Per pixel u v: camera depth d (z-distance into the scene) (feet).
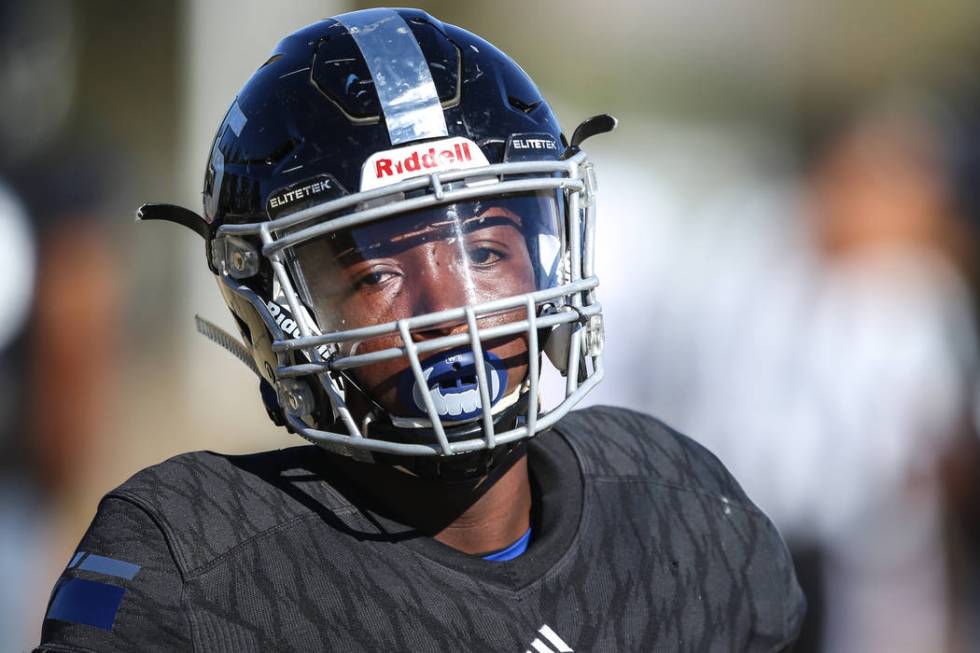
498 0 127.75
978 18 132.77
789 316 46.39
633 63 129.90
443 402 19.56
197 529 19.36
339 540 19.88
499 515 21.17
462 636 19.62
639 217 55.72
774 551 23.36
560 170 20.89
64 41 79.30
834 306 45.75
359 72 20.53
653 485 22.85
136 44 90.02
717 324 48.11
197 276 72.02
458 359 19.54
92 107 86.07
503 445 20.08
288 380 20.30
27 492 53.11
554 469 22.18
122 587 18.70
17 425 53.21
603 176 58.70
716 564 22.48
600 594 20.99
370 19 21.49
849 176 47.67
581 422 23.79
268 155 20.59
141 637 18.49
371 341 19.80
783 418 45.44
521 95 21.52
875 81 129.80
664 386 48.60
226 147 21.38
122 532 19.30
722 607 22.18
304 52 21.26
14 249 53.93
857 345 44.96
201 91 75.56
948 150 47.70
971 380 44.47
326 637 19.12
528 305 19.48
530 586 20.36
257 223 20.53
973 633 44.14
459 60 21.04
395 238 19.84
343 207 19.76
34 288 54.08
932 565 44.04
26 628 50.88
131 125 88.02
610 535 21.71
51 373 53.93
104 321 56.44
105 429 57.00
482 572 20.17
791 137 97.91
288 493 20.25
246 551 19.36
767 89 131.23
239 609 18.93
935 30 133.28
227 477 20.29
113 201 61.67
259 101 21.06
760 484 45.60
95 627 18.48
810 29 132.98
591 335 21.12
